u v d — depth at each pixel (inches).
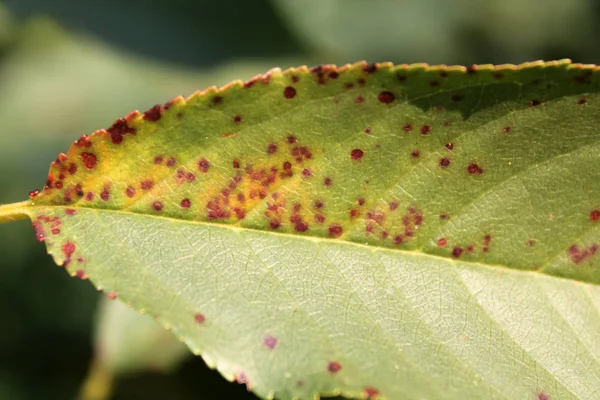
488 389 6.9
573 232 7.1
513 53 13.5
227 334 6.9
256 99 7.1
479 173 7.1
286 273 7.1
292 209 7.2
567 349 7.0
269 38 9.0
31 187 12.5
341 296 7.0
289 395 6.8
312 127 7.1
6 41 11.8
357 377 6.8
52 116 12.3
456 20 13.6
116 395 9.1
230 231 7.1
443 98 7.0
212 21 9.0
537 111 7.0
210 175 7.1
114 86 11.6
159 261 7.0
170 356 8.9
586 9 13.5
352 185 7.1
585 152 7.0
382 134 7.1
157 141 7.1
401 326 7.0
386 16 12.8
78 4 8.9
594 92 6.9
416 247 7.2
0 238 13.1
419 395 6.8
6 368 12.2
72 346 12.6
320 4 11.4
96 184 7.1
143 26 8.9
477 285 7.1
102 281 7.0
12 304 12.7
